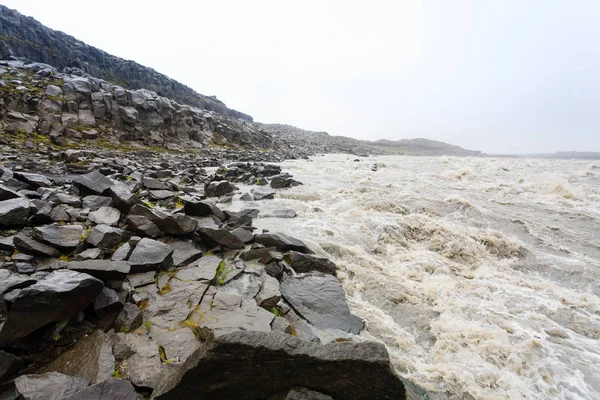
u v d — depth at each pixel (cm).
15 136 2156
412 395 461
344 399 376
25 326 407
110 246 712
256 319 582
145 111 3253
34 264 594
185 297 618
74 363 419
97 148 2491
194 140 3812
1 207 700
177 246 816
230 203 1501
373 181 2292
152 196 1246
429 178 2480
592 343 693
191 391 351
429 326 731
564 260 1108
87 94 2875
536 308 822
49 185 1065
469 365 615
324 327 665
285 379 366
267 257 858
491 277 998
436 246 1198
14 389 367
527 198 1833
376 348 381
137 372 417
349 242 1153
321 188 1997
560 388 570
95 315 498
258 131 5434
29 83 2705
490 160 3650
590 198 1800
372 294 851
